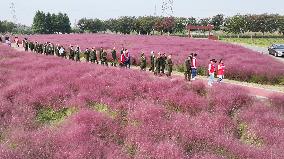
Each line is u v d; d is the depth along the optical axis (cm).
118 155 925
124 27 13800
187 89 1922
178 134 1086
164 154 909
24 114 1284
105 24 15162
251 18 12238
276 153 1017
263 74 3061
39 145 933
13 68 2511
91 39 7788
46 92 1590
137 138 1034
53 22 15238
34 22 15262
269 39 10938
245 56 4275
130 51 4747
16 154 861
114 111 1405
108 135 1094
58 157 874
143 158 912
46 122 1352
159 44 6059
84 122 1119
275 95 1911
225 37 11969
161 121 1199
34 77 2053
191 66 2841
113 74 2227
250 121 1398
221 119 1339
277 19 12569
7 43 6250
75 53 4125
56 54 4553
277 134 1222
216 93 1811
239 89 1988
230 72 3206
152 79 2119
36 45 4856
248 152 1005
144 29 12319
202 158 924
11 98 1561
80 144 941
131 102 1516
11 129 1098
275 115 1488
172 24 11681
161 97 1636
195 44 6088
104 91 1688
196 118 1341
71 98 1580
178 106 1567
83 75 2094
